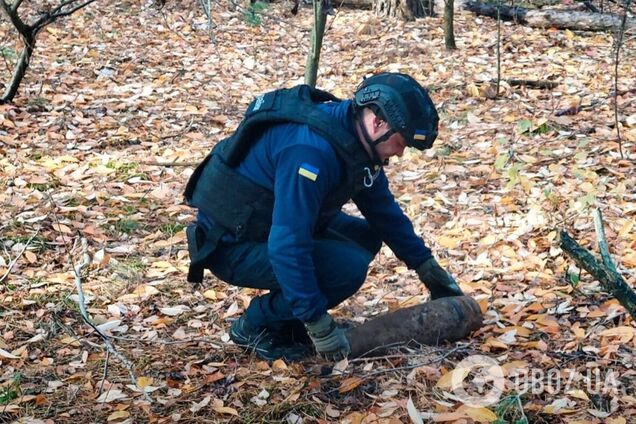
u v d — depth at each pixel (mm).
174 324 4242
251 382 3637
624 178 5574
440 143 6484
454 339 3848
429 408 3396
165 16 9281
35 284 4590
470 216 5246
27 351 3953
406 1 9789
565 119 6711
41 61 8461
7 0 9547
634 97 7129
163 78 8242
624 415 3283
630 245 4664
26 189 5773
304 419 3381
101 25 9539
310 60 6234
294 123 3338
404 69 8375
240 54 8961
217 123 7230
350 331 3736
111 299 4480
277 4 10383
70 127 6938
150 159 6406
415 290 4426
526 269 4512
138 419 3428
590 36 9164
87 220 5359
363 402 3471
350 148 3258
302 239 3287
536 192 5434
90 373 3756
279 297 3725
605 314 3961
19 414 3484
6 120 6875
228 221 3512
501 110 7094
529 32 9297
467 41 9086
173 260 4922
